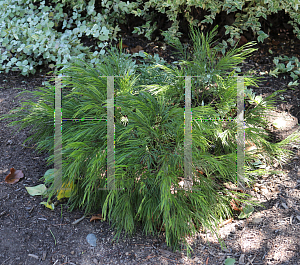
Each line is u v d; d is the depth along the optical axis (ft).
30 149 9.96
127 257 7.20
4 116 9.73
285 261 7.04
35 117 8.95
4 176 8.92
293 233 7.62
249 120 9.52
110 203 7.55
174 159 7.35
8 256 7.04
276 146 9.55
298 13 12.97
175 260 7.18
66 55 12.19
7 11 13.29
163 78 9.48
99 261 7.09
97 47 13.25
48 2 14.40
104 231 7.77
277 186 8.98
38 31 12.73
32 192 8.37
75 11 14.19
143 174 7.29
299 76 12.57
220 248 7.47
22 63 12.46
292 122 10.98
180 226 7.28
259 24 12.84
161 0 12.97
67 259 7.09
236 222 8.11
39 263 6.97
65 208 8.23
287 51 13.64
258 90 12.05
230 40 13.09
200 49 9.66
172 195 7.07
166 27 14.29
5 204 8.13
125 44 13.73
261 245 7.45
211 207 7.72
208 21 12.71
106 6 13.26
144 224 7.83
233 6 12.39
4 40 12.74
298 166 9.55
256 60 13.37
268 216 8.14
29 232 7.55
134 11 13.34
